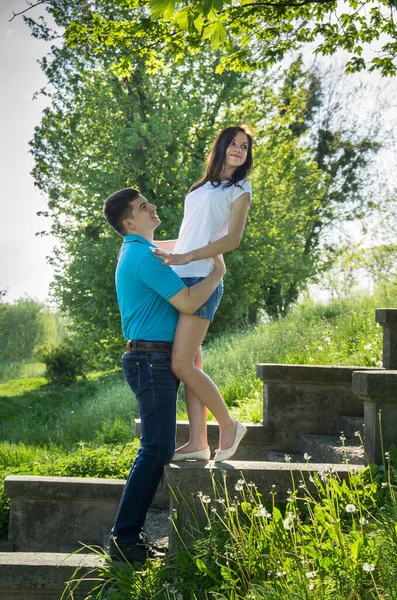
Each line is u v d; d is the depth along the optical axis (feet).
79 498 16.70
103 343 80.12
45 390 84.58
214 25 13.76
